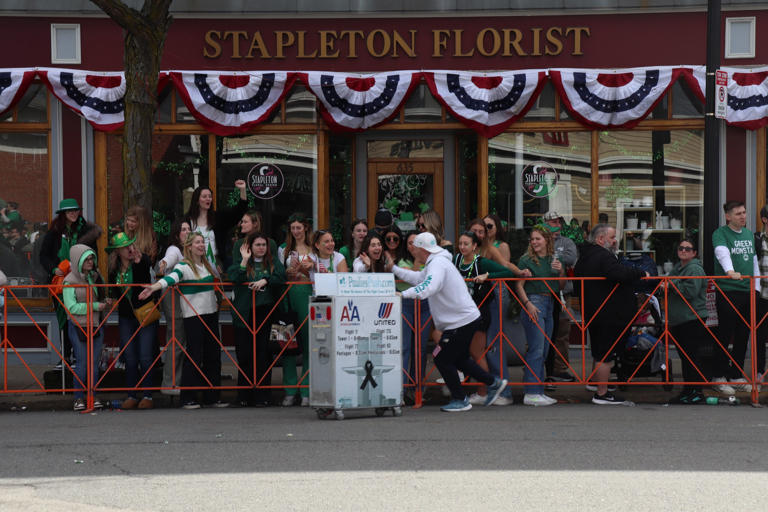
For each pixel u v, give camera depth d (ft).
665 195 39.19
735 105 38.29
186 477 20.22
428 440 24.09
